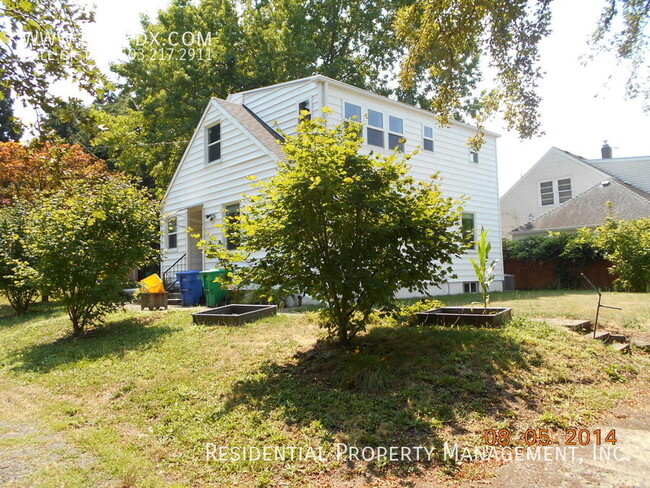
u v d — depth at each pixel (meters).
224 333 7.33
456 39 8.23
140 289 11.49
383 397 4.44
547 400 4.49
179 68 21.19
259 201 6.14
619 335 7.12
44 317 11.65
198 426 4.04
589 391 4.79
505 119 8.85
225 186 13.84
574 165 26.30
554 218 23.58
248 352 6.16
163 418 4.27
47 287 8.23
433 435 3.72
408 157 5.78
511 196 29.16
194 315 8.44
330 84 12.59
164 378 5.34
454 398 4.38
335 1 24.72
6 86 3.26
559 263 19.38
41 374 5.98
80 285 8.45
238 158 13.29
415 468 3.26
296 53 21.09
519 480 3.10
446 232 5.89
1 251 11.57
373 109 13.70
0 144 16.11
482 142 10.09
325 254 5.55
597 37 8.34
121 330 8.57
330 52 26.09
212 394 4.78
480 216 17.59
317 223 5.21
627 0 7.80
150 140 21.69
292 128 13.30
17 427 4.20
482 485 3.05
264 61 21.25
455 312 8.22
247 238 5.79
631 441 3.74
